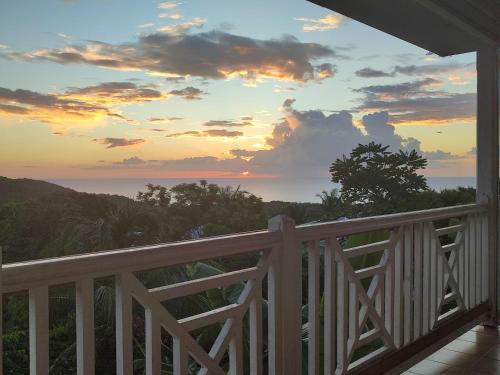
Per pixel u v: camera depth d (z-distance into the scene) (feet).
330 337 7.72
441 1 10.79
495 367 11.00
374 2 11.00
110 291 14.79
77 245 22.86
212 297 13.19
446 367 11.03
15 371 12.64
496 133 13.80
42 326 4.14
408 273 9.96
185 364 5.38
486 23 12.53
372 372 8.75
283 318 6.77
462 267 12.51
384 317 9.12
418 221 10.22
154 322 5.06
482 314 13.58
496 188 13.93
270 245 6.57
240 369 6.09
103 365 14.85
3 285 3.87
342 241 13.12
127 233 24.85
